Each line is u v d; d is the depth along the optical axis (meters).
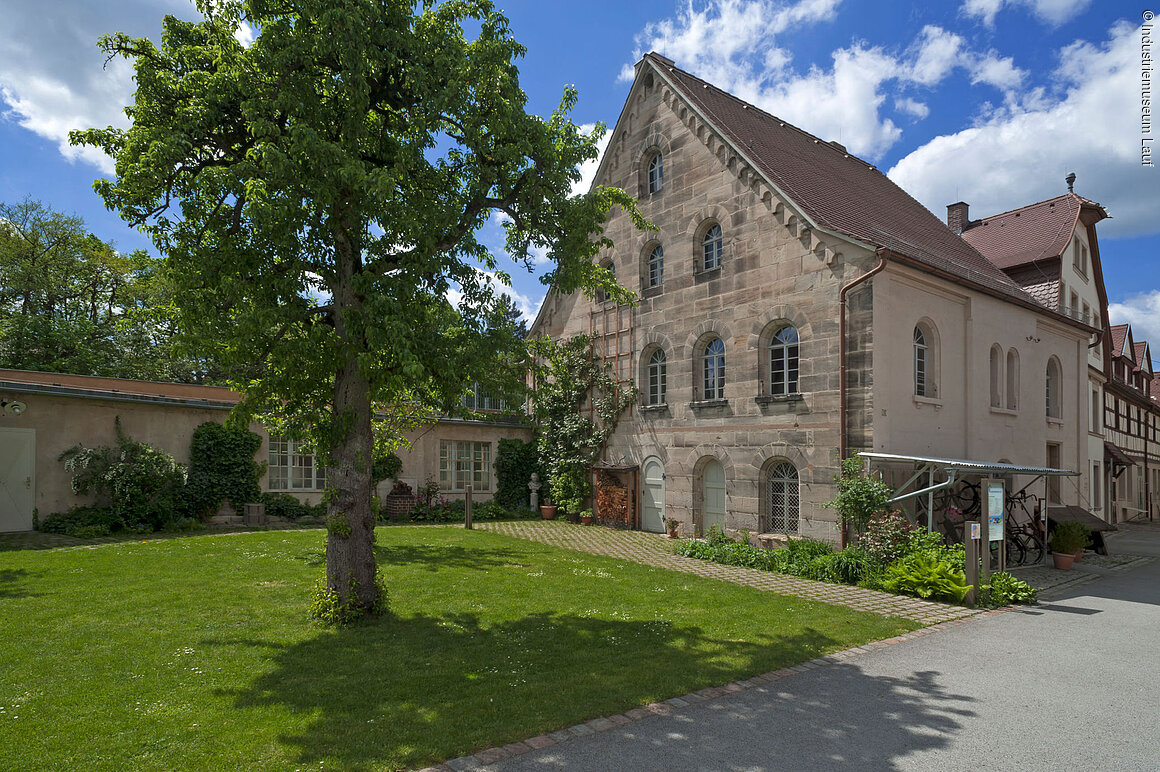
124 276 32.28
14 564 10.82
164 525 16.14
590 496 21.72
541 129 8.90
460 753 4.65
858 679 6.54
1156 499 35.75
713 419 17.62
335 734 4.86
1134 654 7.63
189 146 7.34
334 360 7.73
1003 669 6.99
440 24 8.54
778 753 4.82
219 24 7.93
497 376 9.12
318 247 8.01
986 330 17.06
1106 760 4.84
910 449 14.52
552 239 9.59
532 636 7.65
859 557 12.23
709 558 14.37
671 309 19.20
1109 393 28.45
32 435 15.01
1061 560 14.59
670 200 19.38
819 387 14.91
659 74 19.92
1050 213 25.53
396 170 7.99
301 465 19.64
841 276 14.65
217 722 5.01
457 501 22.66
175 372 31.25
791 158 19.53
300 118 7.52
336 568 8.16
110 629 7.34
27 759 4.32
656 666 6.65
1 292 30.11
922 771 4.60
